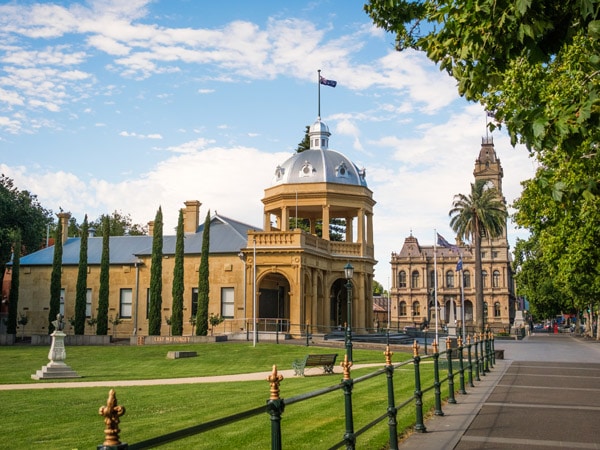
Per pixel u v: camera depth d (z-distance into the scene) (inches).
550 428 478.9
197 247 2030.0
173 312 1812.3
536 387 750.5
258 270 1798.7
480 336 945.5
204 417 558.9
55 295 1982.0
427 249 5182.1
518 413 550.3
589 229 1177.4
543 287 3154.5
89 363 1312.7
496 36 350.3
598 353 1565.0
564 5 325.4
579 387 750.5
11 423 557.9
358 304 2011.6
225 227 2100.1
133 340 1755.7
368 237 2108.8
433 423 502.3
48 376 1015.6
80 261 1966.0
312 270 1861.5
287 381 878.4
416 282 5093.5
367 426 337.4
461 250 4977.9
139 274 2064.5
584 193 402.3
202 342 1680.6
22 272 2210.9
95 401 708.0
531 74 818.8
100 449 150.1
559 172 933.2
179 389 812.6
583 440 434.3
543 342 2472.9
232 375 1038.4
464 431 466.9
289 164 2055.9
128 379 993.5
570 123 315.9
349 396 318.0
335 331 2095.2
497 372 963.3
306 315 1830.7
